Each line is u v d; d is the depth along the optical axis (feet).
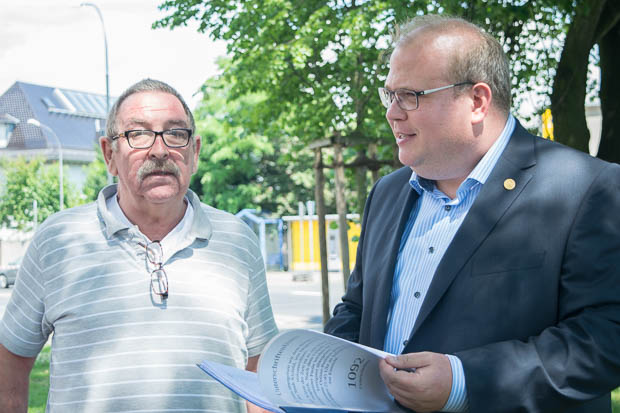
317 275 91.45
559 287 5.86
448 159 6.46
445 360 5.54
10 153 202.28
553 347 5.51
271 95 30.50
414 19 6.82
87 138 213.05
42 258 7.75
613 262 5.59
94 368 7.38
